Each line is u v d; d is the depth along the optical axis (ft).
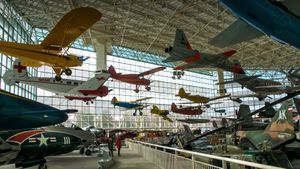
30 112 14.97
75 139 40.01
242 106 51.85
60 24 42.11
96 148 88.22
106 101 135.64
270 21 9.77
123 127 139.74
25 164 34.94
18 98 14.84
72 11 39.22
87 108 129.39
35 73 107.45
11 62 79.97
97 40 102.73
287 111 27.12
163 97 155.22
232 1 9.28
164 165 30.86
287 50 124.88
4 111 14.14
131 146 85.56
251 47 119.65
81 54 123.85
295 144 28.45
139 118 147.13
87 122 128.47
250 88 73.15
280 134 27.09
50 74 112.78
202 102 93.61
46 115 15.67
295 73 57.16
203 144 44.14
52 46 47.62
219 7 84.99
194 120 104.27
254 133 30.09
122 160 48.34
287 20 9.65
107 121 134.62
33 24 101.60
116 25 96.73
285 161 22.57
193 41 112.88
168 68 160.45
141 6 84.02
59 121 16.22
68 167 40.63
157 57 150.30
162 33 104.99
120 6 81.71
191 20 94.73
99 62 101.04
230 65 64.03
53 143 37.14
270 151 23.18
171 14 89.15
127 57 138.51
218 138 38.70
